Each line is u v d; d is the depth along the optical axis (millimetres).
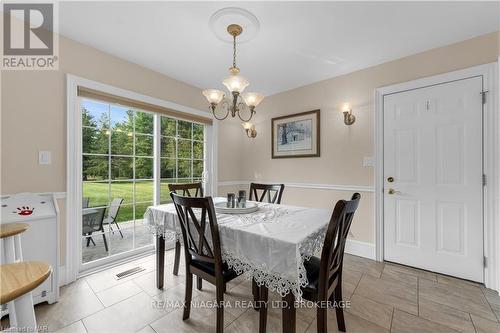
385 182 2506
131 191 2627
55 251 1729
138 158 2678
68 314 1597
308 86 3119
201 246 1428
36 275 667
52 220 1722
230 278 1434
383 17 1778
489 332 1434
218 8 1687
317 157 3014
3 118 1725
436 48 2213
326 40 2096
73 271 2047
